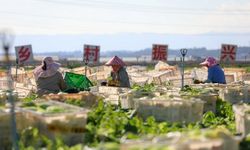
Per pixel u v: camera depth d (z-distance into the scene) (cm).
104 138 1202
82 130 1187
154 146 869
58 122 1152
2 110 1202
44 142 1137
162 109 1438
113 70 2325
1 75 2991
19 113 1203
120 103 1794
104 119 1366
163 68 3775
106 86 2264
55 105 1284
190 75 3197
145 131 1252
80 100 1619
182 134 954
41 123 1168
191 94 1758
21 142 1132
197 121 1442
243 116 1289
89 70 3422
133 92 1764
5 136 1155
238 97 2084
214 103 1784
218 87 2228
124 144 904
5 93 1778
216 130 943
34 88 2312
